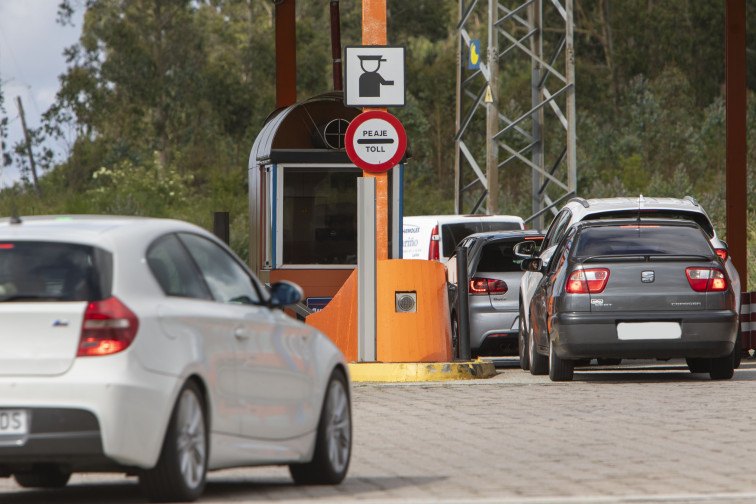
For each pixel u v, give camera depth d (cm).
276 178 6041
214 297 2473
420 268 4950
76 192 19612
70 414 2172
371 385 4753
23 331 2208
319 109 6100
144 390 2198
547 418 3741
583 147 19350
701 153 18775
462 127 10200
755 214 10550
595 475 2695
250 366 2470
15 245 2294
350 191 6106
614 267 4641
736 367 5303
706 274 4647
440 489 2550
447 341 5084
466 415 3844
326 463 2670
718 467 2794
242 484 2703
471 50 9869
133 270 2283
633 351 4616
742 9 7012
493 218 7525
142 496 2522
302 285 6072
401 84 4941
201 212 16788
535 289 5278
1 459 2172
